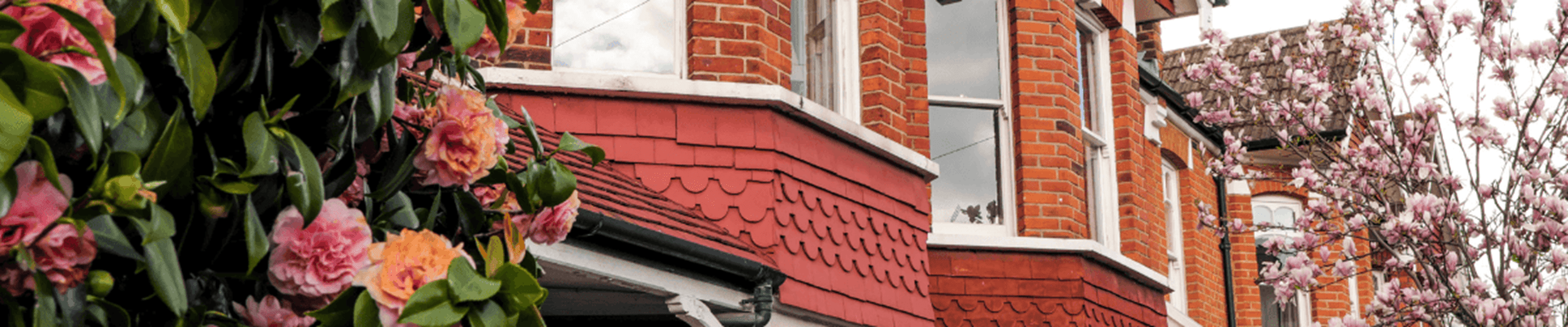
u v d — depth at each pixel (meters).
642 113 6.60
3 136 1.54
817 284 6.78
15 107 1.56
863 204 7.36
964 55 9.62
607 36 6.93
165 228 1.88
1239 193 14.91
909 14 8.97
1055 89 9.41
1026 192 9.16
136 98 1.86
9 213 1.69
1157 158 12.23
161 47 1.99
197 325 2.14
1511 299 9.95
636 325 6.83
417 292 2.19
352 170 2.48
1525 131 10.35
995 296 8.84
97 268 2.03
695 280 5.82
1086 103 10.76
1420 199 10.02
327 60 2.29
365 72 2.34
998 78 9.61
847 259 7.10
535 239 3.13
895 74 8.06
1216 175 12.15
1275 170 15.52
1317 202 11.36
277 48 2.27
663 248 5.53
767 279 6.12
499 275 2.32
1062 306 8.95
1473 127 10.28
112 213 1.82
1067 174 9.27
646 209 5.96
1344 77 12.01
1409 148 10.63
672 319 6.78
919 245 7.89
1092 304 9.13
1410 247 10.54
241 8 2.15
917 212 7.96
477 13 2.39
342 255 2.22
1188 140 13.73
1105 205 10.41
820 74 7.88
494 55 2.86
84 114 1.72
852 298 7.07
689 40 6.94
